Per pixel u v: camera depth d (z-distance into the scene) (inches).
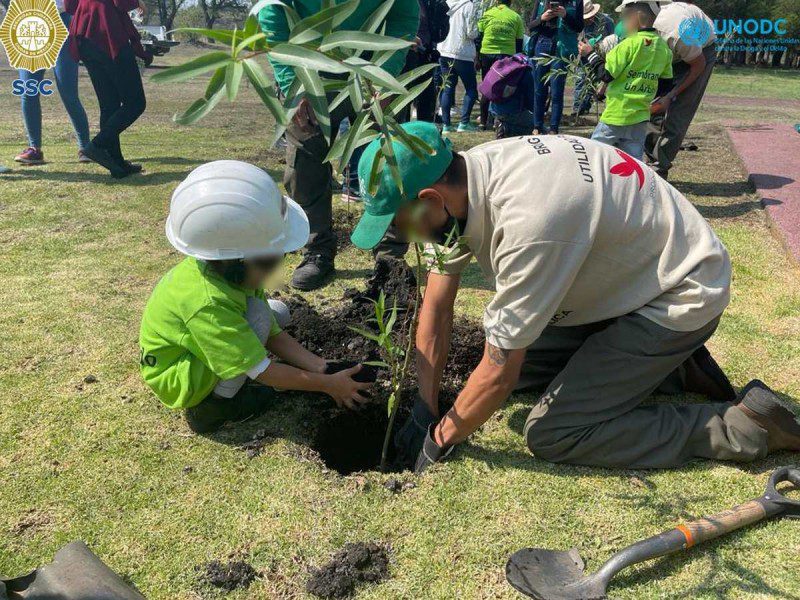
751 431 90.7
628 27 198.1
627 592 74.0
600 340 93.9
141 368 100.2
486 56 321.4
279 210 92.6
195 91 506.6
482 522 84.0
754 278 151.3
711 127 340.8
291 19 56.9
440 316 98.6
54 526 83.4
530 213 79.4
